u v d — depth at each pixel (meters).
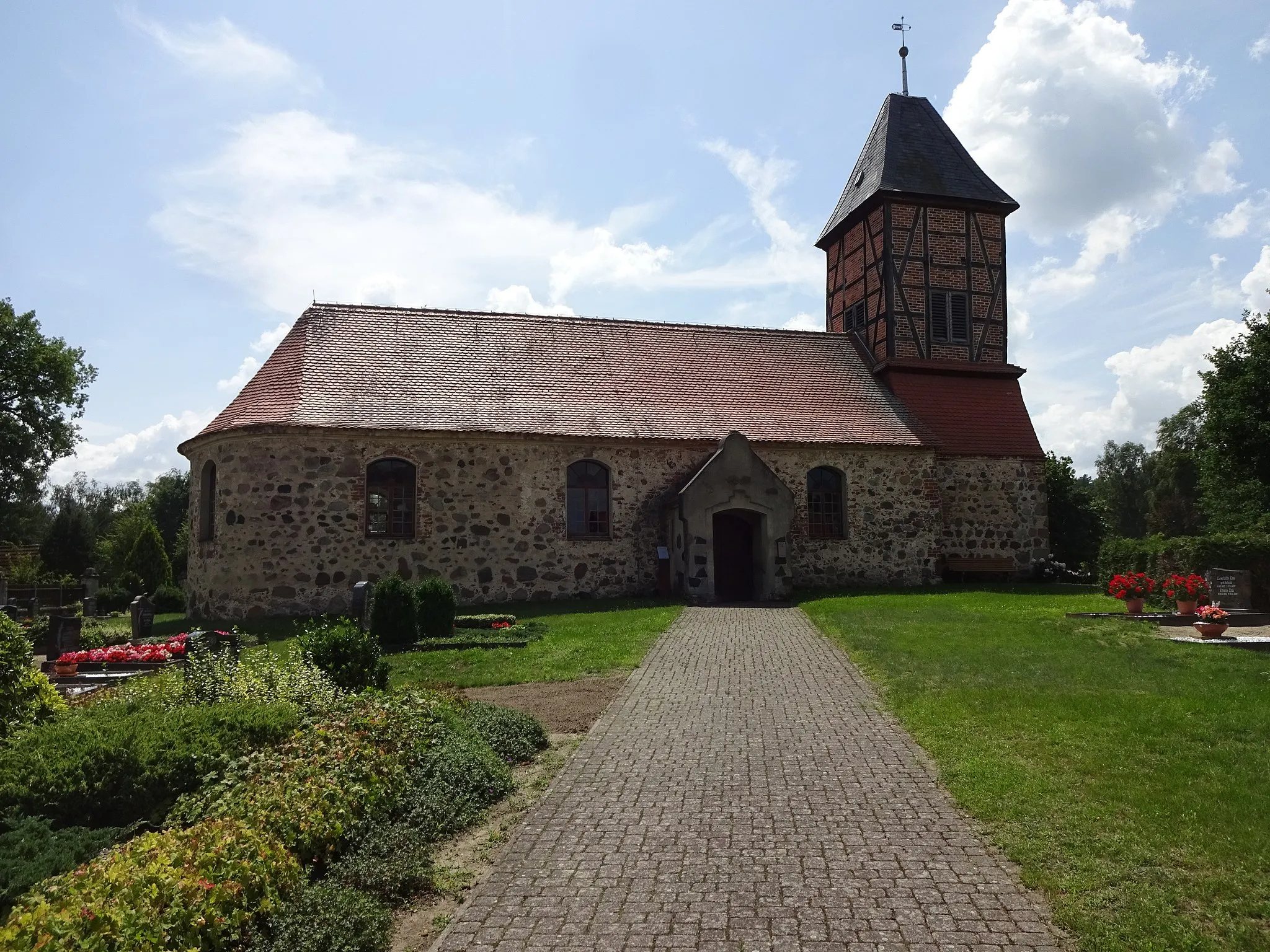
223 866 4.92
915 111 29.95
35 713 7.89
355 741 7.23
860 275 29.11
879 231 28.09
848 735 8.75
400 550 20.78
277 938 4.79
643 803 7.00
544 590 21.61
